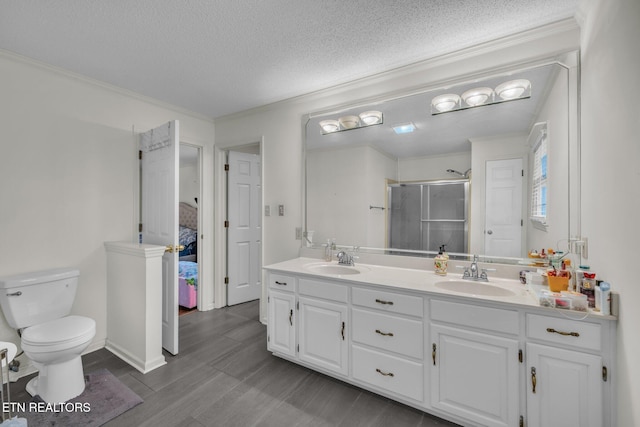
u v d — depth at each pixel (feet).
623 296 3.87
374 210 8.15
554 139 5.92
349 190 8.59
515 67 6.29
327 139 8.99
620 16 3.79
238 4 5.30
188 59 7.26
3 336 6.72
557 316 4.50
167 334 8.17
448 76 7.09
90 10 5.43
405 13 5.54
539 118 6.10
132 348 7.61
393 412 5.75
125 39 6.39
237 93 9.30
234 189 12.23
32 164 7.26
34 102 7.29
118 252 8.09
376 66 7.57
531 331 4.69
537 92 6.11
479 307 5.07
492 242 6.66
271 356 7.95
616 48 3.94
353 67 7.63
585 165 5.28
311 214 9.33
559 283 4.87
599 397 4.27
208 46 6.68
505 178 6.50
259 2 5.24
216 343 8.71
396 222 7.82
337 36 6.30
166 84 8.65
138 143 9.36
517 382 4.79
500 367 4.91
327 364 6.73
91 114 8.32
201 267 11.48
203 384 6.62
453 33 6.16
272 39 6.41
